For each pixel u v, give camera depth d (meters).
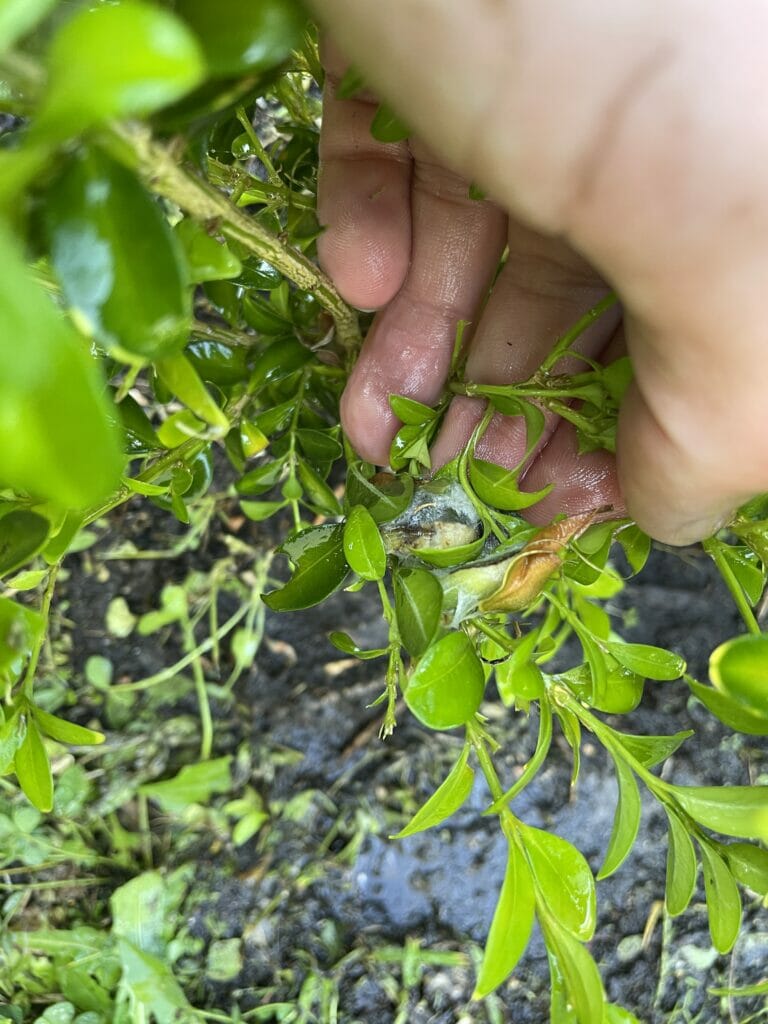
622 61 0.08
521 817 0.31
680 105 0.09
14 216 0.06
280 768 0.31
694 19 0.08
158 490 0.13
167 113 0.07
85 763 0.31
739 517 0.13
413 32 0.08
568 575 0.14
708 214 0.09
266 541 0.32
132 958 0.28
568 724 0.14
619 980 0.29
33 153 0.05
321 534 0.14
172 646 0.32
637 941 0.30
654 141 0.09
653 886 0.30
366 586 0.32
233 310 0.17
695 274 0.09
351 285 0.16
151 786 0.30
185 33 0.05
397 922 0.30
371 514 0.14
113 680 0.32
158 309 0.07
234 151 0.17
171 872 0.30
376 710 0.32
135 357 0.07
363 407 0.17
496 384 0.16
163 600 0.32
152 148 0.07
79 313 0.06
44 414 0.05
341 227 0.16
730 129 0.09
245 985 0.29
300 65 0.15
